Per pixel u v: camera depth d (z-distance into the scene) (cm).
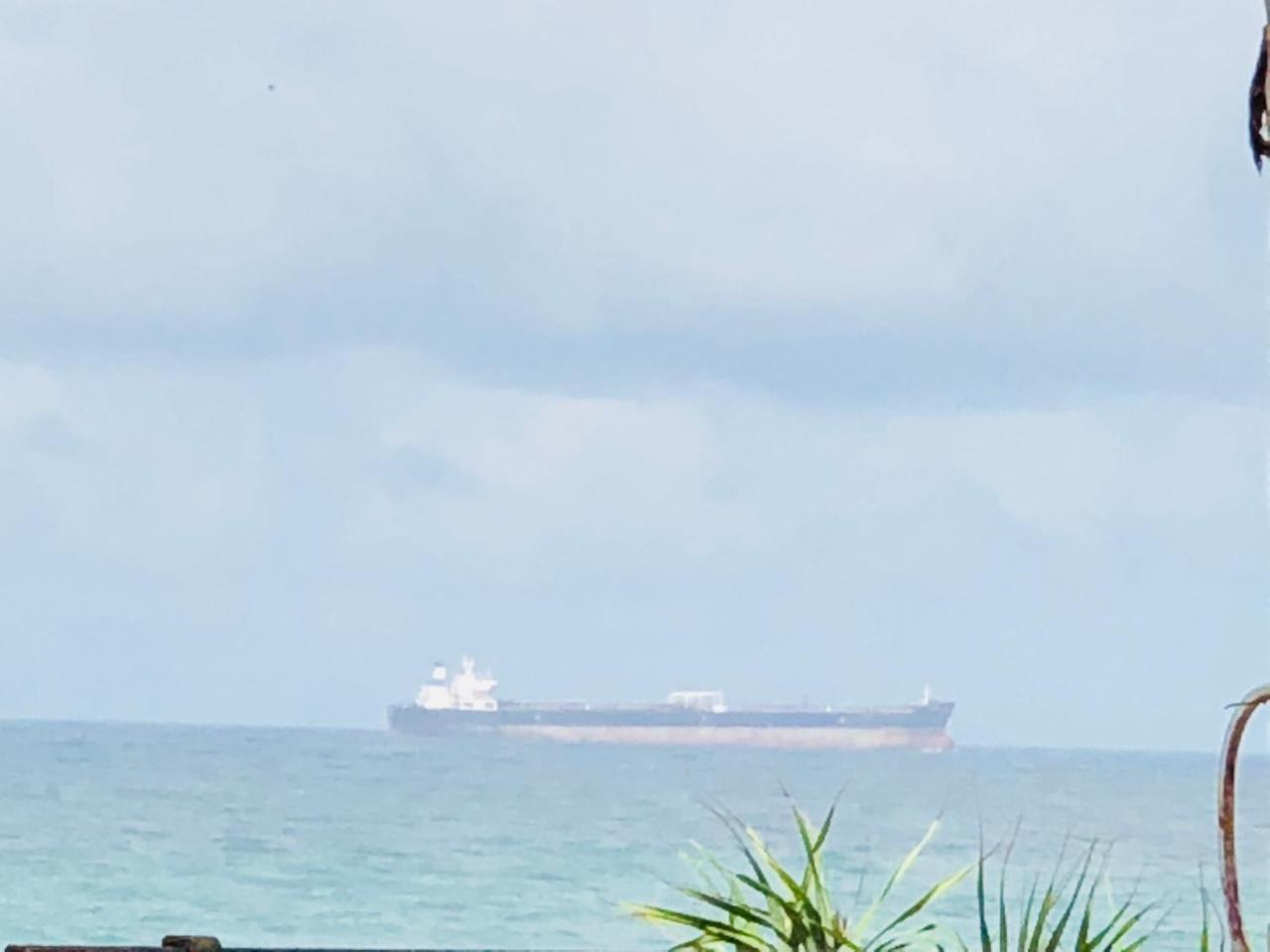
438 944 14038
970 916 11719
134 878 13688
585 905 14538
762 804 16250
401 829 14425
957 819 14675
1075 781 16825
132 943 13538
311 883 13912
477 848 14488
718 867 1375
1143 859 14550
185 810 13938
